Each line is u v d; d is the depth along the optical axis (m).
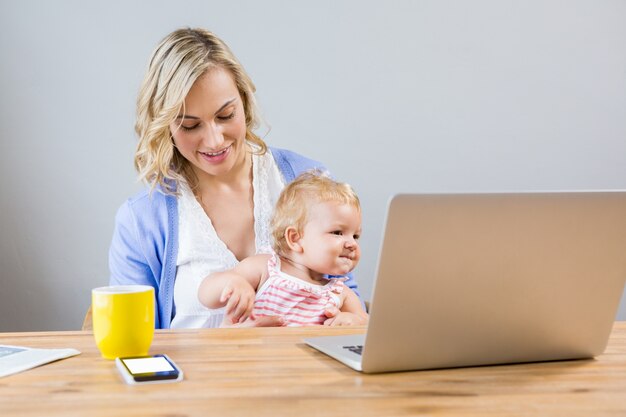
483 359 0.87
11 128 2.63
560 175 3.00
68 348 0.98
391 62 2.83
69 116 2.66
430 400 0.73
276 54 2.76
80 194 2.67
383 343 0.82
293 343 1.00
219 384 0.79
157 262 1.75
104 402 0.72
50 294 2.67
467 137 2.91
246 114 1.76
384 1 2.81
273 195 1.83
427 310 0.82
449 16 2.86
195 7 2.70
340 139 2.82
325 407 0.70
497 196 0.80
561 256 0.84
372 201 2.85
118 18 2.66
